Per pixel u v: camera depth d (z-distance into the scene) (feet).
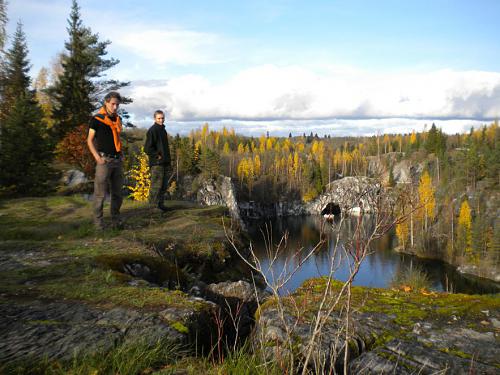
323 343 9.78
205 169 282.56
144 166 123.85
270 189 342.03
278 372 8.23
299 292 14.03
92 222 27.02
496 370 8.84
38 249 19.57
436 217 200.03
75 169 89.61
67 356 8.43
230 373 8.42
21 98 65.26
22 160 62.90
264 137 582.76
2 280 14.28
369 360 9.39
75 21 105.29
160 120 31.32
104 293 13.01
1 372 7.53
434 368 8.98
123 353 8.47
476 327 11.25
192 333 11.13
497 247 169.27
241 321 14.49
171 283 18.54
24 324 10.09
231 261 26.68
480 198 232.32
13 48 144.46
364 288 14.67
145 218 30.83
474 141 313.94
